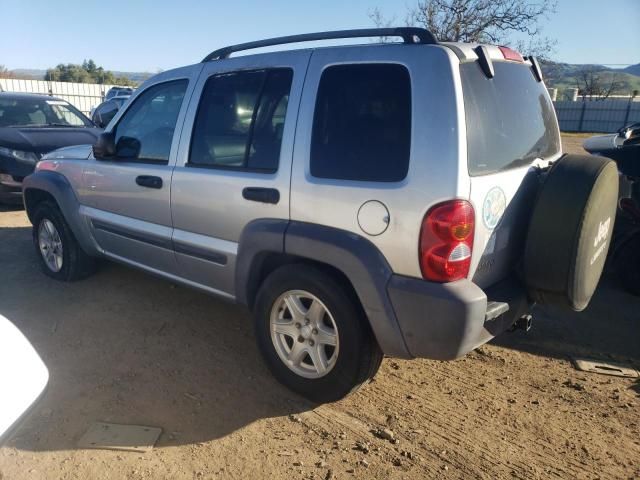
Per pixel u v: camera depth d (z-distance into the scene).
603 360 4.01
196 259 3.84
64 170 4.91
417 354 2.85
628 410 3.37
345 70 3.06
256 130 3.42
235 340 4.14
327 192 3.00
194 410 3.25
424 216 2.68
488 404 3.39
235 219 3.48
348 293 3.05
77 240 4.99
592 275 3.16
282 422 3.16
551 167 3.09
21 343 2.24
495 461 2.88
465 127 2.69
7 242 6.58
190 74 3.94
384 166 2.83
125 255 4.56
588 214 2.88
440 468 2.82
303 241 3.07
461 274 2.73
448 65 2.73
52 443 2.93
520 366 3.88
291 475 2.75
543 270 2.99
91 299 4.84
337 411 3.28
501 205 2.96
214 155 3.66
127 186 4.25
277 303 3.35
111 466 2.77
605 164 3.01
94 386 3.47
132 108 4.37
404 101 2.81
